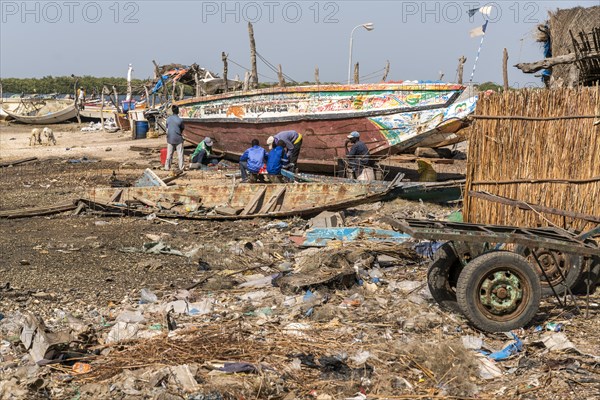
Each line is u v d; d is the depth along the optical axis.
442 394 5.84
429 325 7.52
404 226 7.46
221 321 7.70
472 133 10.09
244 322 7.65
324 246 11.32
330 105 20.28
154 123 35.03
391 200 15.34
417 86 18.80
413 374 6.24
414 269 10.11
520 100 9.78
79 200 15.53
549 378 6.09
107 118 49.56
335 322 7.60
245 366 6.17
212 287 9.43
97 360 6.51
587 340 7.12
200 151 23.70
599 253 7.26
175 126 22.33
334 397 5.73
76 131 42.03
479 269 7.11
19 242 12.48
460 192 14.55
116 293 9.28
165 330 7.35
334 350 6.70
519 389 5.91
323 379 6.07
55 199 17.58
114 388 5.81
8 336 7.28
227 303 8.66
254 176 17.78
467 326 7.49
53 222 14.50
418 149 23.61
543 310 8.15
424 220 7.84
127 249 11.77
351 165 18.28
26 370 6.24
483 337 7.20
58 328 7.54
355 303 8.34
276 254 11.12
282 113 21.39
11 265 10.79
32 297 9.02
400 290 8.95
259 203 14.96
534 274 7.20
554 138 9.59
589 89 9.36
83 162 25.50
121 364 6.28
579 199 9.45
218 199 15.28
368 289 8.97
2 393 5.76
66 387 5.94
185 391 5.73
